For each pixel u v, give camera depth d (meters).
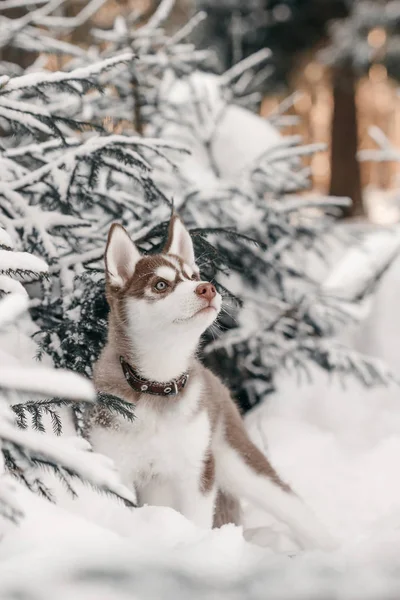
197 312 3.67
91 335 4.41
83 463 2.28
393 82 22.03
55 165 4.25
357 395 6.59
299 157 7.43
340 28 20.25
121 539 2.59
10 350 4.02
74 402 3.15
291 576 2.28
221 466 4.15
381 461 5.44
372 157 9.16
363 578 2.25
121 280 3.90
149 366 3.72
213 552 2.48
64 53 6.90
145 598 2.04
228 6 19.11
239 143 7.70
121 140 4.29
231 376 6.44
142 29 7.06
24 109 3.98
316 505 4.78
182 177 6.41
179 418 3.72
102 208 5.17
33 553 2.34
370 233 8.09
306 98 35.69
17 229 4.25
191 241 4.16
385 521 4.41
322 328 6.76
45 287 4.37
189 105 7.70
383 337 7.27
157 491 3.84
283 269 6.67
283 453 5.64
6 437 2.25
